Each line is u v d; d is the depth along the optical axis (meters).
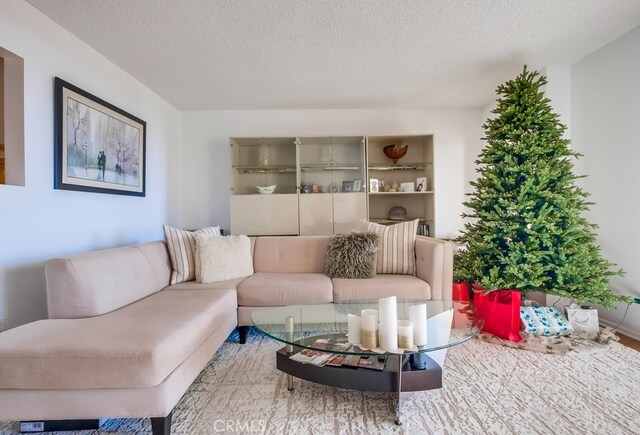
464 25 2.20
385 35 2.31
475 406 1.41
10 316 1.76
